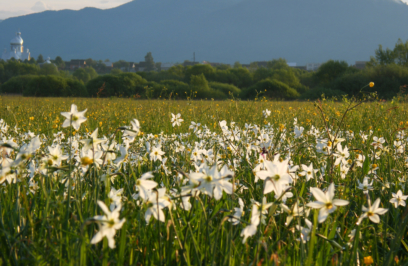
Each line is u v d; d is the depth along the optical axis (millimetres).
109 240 1241
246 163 3084
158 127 6344
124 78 50125
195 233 2006
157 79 74250
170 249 1733
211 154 3094
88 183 2355
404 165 3354
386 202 2576
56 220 1685
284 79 68000
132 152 2867
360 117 7684
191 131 5039
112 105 13438
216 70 76500
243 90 55750
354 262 1663
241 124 5930
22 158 1747
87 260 1753
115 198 1792
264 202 1705
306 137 4379
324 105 9883
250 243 1921
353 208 2688
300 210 1747
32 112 8484
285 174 1539
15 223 1923
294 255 1735
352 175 2965
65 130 5004
